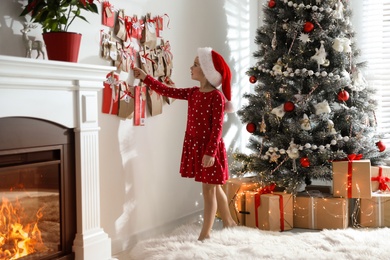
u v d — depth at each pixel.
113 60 2.84
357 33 4.00
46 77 2.15
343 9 3.59
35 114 2.16
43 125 2.23
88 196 2.46
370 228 3.38
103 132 2.80
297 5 3.49
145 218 3.20
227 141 4.20
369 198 3.34
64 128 2.35
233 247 2.83
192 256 2.63
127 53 2.93
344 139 3.45
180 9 3.53
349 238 2.98
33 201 2.27
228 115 4.20
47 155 2.29
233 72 4.32
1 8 2.17
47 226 2.34
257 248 2.77
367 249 2.73
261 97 3.59
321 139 3.44
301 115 3.48
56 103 2.27
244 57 4.54
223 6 4.13
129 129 3.03
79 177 2.42
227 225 3.31
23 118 2.13
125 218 3.01
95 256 2.48
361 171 3.31
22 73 2.01
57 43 2.21
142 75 3.02
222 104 2.95
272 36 3.57
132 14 3.01
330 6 3.48
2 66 1.91
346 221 3.35
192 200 3.77
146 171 3.20
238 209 3.48
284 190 3.53
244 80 4.55
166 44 3.34
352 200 3.54
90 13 2.68
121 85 2.89
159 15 3.28
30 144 2.16
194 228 3.28
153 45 3.18
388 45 4.17
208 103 2.96
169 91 3.08
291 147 3.40
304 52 3.48
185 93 3.10
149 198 3.24
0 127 2.02
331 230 3.18
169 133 3.45
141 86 3.09
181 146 3.61
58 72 2.18
